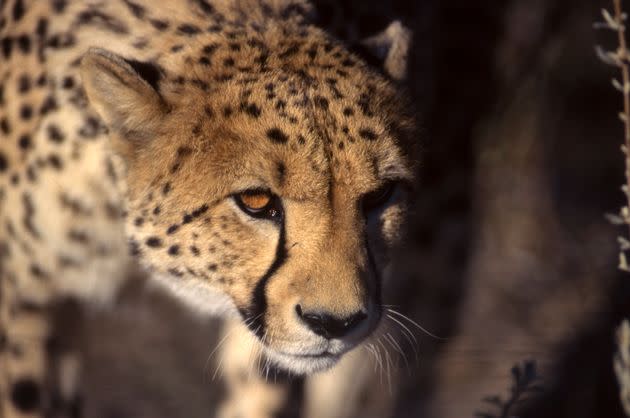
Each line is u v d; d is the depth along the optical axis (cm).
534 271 1355
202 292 776
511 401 689
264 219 726
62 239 852
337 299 699
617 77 1517
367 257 721
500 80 1163
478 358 1180
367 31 873
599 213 1453
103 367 1201
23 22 848
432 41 1020
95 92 753
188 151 738
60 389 913
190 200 740
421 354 1162
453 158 1100
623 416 973
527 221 1416
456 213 1114
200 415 1141
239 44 771
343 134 711
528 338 1216
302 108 714
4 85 837
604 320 1122
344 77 743
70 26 828
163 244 766
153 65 770
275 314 721
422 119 848
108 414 1137
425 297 1133
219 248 742
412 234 1092
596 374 1031
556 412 1080
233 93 735
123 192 793
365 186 715
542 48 1256
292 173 703
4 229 845
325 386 1012
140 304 1288
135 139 761
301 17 813
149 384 1183
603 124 1556
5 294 865
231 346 952
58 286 879
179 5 808
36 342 890
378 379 1145
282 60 753
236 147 719
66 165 825
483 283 1327
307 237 708
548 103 1483
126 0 822
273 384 945
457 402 1141
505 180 1429
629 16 1436
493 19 1109
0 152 837
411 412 1139
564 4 1308
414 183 769
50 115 822
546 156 1467
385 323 888
